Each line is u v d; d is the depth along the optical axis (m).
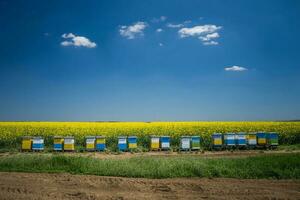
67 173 13.58
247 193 10.05
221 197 9.60
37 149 26.19
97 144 26.23
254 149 27.14
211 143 28.02
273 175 12.59
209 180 11.95
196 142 26.05
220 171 12.89
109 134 30.52
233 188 10.66
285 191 10.29
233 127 34.38
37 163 15.06
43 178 12.35
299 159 14.43
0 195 9.77
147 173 12.82
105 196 9.75
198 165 13.33
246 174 12.62
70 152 25.83
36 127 34.50
